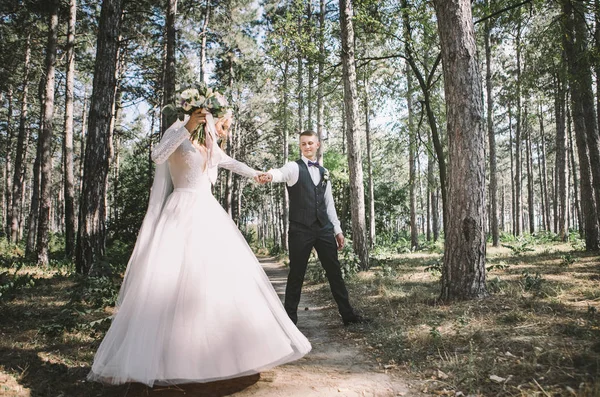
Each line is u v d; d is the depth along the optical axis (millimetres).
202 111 3102
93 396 2766
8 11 16391
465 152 5199
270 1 21641
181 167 3162
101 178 9539
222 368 2617
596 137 11133
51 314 5449
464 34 5215
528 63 10812
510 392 2561
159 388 2875
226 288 2855
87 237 9297
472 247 5184
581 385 2395
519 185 25516
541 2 9016
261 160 36562
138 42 20125
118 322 2758
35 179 18859
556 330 3605
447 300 5266
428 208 31703
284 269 15406
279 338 2873
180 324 2670
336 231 4867
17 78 21562
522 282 6227
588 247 11312
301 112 19250
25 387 2859
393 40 10680
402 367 3311
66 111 15133
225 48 25656
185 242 2953
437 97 12312
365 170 30625
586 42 9680
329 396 2791
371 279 8555
